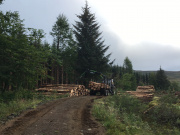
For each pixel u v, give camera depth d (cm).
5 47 1225
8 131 554
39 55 1470
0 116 742
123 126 652
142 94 1731
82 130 582
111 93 2191
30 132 546
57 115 793
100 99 1461
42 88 1908
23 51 1291
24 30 1402
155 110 961
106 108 1019
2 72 1242
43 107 997
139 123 785
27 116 768
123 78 4541
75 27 3206
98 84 2092
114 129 603
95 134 547
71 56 3197
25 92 1399
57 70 2873
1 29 1256
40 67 1525
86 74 3045
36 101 1193
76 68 3033
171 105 982
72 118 743
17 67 1287
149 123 855
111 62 3127
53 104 1109
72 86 2003
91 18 3306
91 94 2209
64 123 658
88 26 3222
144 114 1004
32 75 1435
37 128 589
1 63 1256
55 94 1698
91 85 2133
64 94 1756
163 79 5344
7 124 634
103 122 693
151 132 688
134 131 619
